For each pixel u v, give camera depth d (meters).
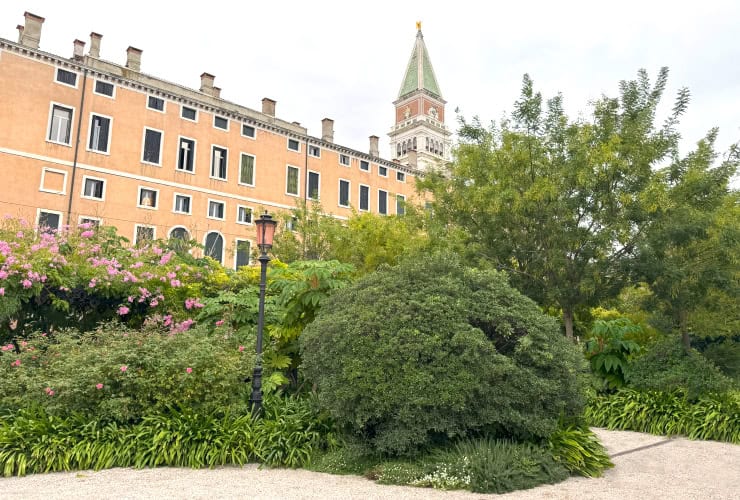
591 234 10.62
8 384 7.07
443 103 70.94
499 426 6.57
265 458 6.44
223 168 32.38
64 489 5.33
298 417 7.15
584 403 6.86
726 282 9.79
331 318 6.75
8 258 8.51
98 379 6.66
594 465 6.46
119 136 27.86
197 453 6.36
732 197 11.84
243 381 7.85
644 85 11.45
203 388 7.02
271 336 9.08
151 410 6.77
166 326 9.80
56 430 6.41
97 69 27.23
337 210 38.19
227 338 8.44
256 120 34.00
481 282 7.18
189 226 30.00
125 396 6.83
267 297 9.67
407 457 6.20
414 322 6.31
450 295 6.78
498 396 6.06
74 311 9.68
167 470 6.14
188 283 11.04
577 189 10.93
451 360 6.03
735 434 8.57
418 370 6.00
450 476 5.68
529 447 6.25
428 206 14.70
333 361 6.40
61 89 26.11
